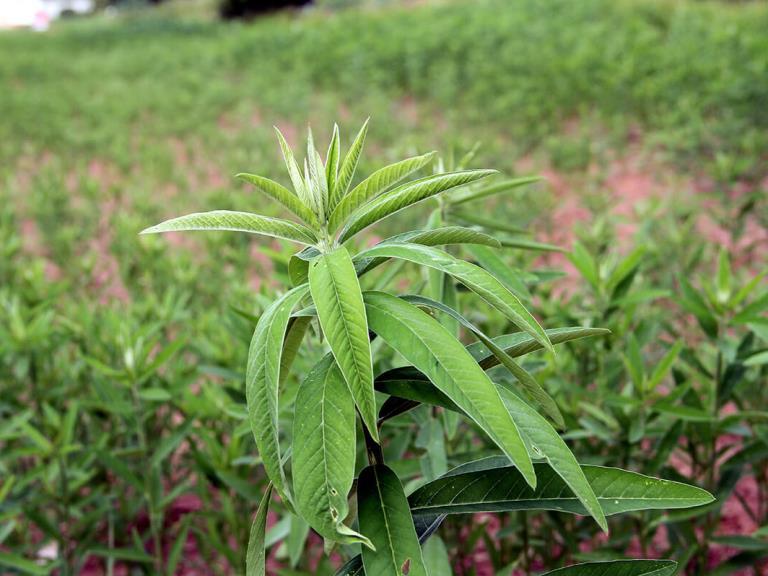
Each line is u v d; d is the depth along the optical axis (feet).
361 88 38.17
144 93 42.73
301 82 40.73
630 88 29.43
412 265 10.89
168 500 8.64
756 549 7.71
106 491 10.30
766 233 17.72
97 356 10.12
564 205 22.11
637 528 8.05
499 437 3.43
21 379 10.51
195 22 80.18
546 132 27.25
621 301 8.30
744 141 20.97
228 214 3.99
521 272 6.88
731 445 8.05
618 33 36.96
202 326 11.65
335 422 3.67
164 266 14.80
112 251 17.70
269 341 3.77
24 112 39.19
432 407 7.11
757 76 26.40
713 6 40.63
